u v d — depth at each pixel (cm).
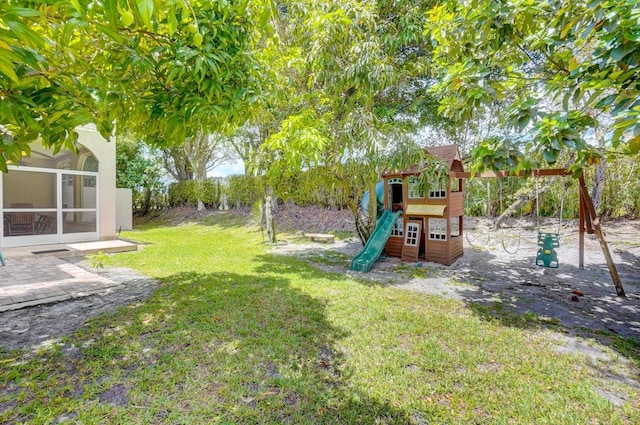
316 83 654
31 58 134
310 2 595
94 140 976
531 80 340
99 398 222
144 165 1684
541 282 532
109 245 857
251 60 264
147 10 119
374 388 235
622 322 362
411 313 385
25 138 173
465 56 390
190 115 241
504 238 935
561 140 266
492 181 1128
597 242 816
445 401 222
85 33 196
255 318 366
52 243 894
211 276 565
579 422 200
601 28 246
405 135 567
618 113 224
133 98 225
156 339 312
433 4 654
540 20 321
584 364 270
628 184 955
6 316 368
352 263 638
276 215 1413
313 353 286
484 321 362
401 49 757
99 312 384
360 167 584
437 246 688
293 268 636
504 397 226
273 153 651
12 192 833
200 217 1659
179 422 198
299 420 202
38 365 263
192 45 216
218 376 249
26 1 129
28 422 197
